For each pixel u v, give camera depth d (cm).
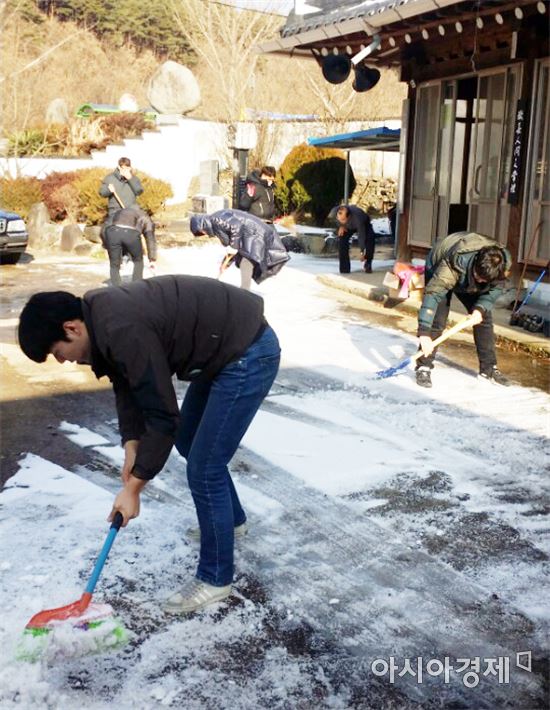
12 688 269
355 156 2084
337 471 454
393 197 1988
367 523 394
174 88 2261
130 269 1244
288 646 296
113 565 348
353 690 274
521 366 696
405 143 1149
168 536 375
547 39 868
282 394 599
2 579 335
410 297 942
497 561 360
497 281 588
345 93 2308
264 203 1126
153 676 278
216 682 276
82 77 3366
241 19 2744
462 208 1114
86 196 1536
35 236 1470
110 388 618
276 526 389
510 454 484
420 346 604
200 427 313
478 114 1009
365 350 739
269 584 337
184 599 317
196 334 294
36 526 383
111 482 438
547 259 884
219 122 2127
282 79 2605
